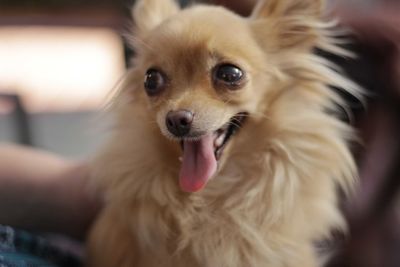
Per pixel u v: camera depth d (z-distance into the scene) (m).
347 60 0.46
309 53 0.38
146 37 0.36
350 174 0.38
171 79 0.34
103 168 0.38
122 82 0.38
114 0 2.16
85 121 1.17
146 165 0.36
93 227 0.40
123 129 0.38
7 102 1.03
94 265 0.38
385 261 0.49
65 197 0.44
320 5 0.38
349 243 0.48
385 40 0.46
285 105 0.37
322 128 0.37
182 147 0.35
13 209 0.42
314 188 0.37
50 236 0.45
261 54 0.36
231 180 0.36
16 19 2.12
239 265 0.35
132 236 0.37
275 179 0.36
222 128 0.35
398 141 0.48
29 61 1.66
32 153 0.47
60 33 1.95
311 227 0.37
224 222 0.35
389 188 0.48
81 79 1.50
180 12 0.37
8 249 0.33
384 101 0.47
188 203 0.35
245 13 0.43
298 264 0.36
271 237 0.36
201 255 0.35
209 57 0.33
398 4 0.55
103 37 1.89
